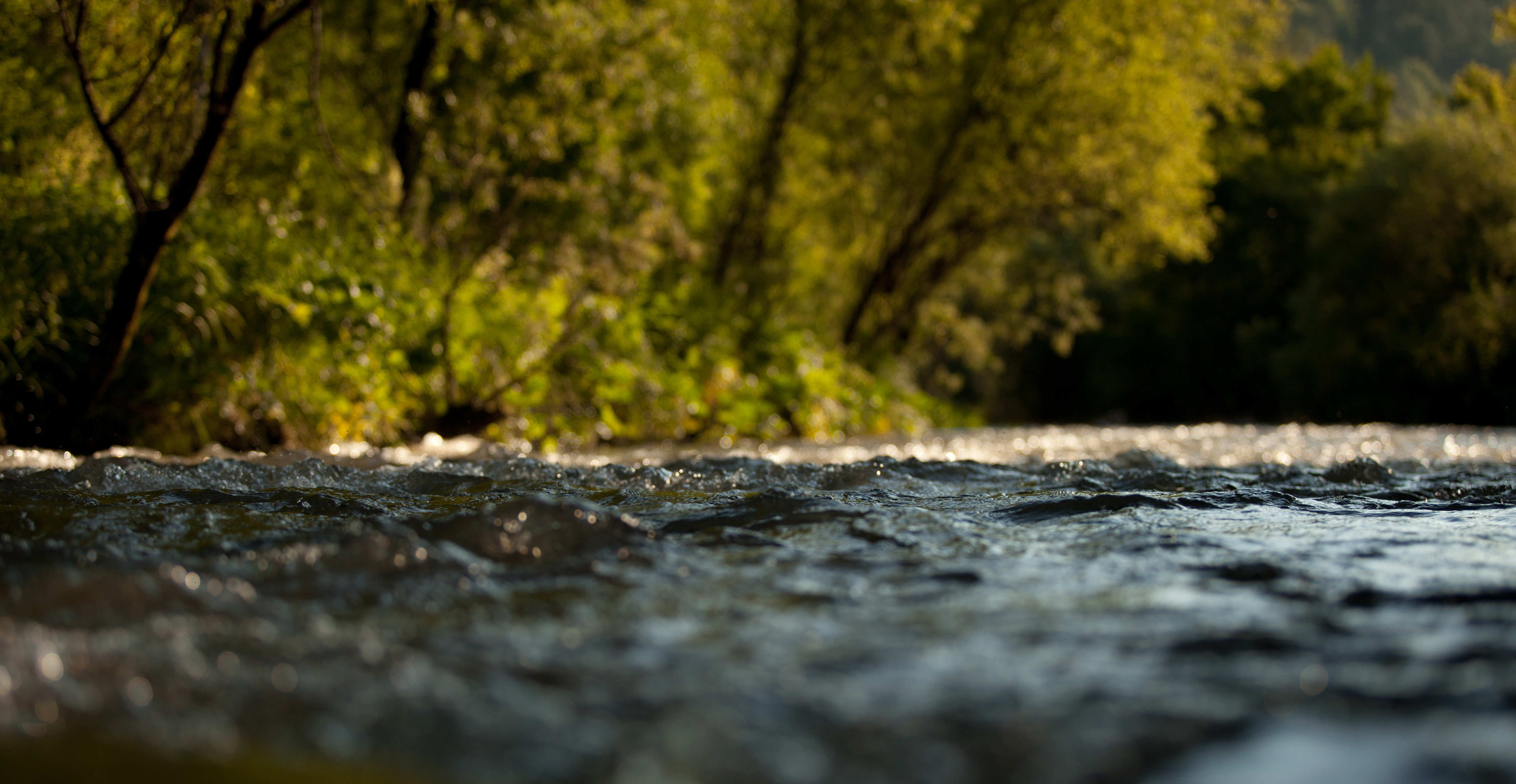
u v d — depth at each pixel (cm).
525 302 898
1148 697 109
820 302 1950
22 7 560
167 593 148
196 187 548
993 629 140
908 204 1872
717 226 1631
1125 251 1903
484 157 840
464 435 784
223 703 104
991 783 87
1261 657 125
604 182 1055
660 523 252
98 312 601
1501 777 85
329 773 87
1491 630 137
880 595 165
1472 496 332
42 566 182
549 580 174
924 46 1698
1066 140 1731
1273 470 431
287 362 670
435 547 190
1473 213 2289
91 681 109
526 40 790
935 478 388
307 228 781
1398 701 107
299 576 169
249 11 555
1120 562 197
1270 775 87
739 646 131
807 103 1712
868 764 91
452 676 115
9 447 545
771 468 409
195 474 358
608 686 112
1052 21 1720
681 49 1183
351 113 1017
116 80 616
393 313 755
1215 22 1817
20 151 622
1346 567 192
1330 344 2434
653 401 976
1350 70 3666
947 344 2230
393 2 1036
